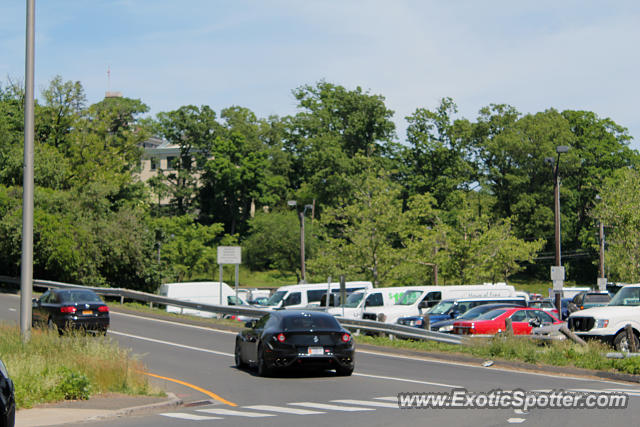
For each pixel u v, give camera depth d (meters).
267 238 84.56
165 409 13.29
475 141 98.94
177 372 19.33
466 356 22.55
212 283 42.44
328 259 55.75
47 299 27.02
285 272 90.81
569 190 92.81
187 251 79.88
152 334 29.48
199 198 103.25
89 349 17.50
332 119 99.00
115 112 73.62
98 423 11.67
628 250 53.56
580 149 95.31
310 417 11.99
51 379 13.88
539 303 41.72
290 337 17.53
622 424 11.06
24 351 17.09
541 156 91.62
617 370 18.59
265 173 101.50
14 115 70.00
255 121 107.44
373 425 11.08
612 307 22.77
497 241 57.00
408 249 55.47
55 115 70.38
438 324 29.64
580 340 21.48
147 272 54.84
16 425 11.37
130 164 77.25
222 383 17.12
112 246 52.81
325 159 90.25
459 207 93.50
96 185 56.12
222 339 28.28
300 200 95.12
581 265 94.19
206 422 11.63
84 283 51.69
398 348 25.25
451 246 56.59
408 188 97.06
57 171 60.53
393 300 36.28
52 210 53.69
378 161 93.38
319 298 39.78
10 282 53.03
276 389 15.95
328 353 17.53
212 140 103.38
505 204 97.06
